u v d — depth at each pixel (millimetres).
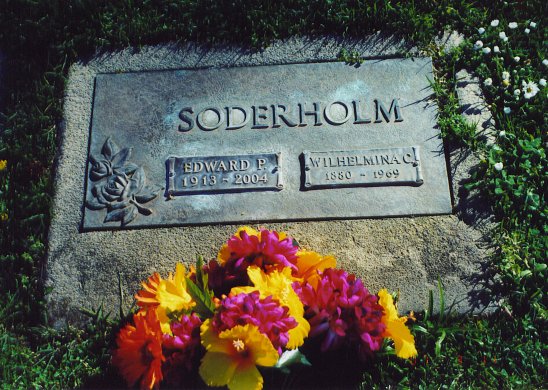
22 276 1015
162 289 853
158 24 1206
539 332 962
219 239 1021
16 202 1071
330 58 1151
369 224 1026
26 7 1229
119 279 1008
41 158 1104
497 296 983
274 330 781
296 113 1104
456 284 989
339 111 1104
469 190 1046
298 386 916
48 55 1193
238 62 1157
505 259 1000
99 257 1021
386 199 1040
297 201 1040
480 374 930
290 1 1213
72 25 1218
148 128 1104
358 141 1078
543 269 995
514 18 1218
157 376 803
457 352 953
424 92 1118
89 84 1155
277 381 897
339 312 828
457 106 1113
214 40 1184
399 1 1209
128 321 980
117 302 998
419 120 1095
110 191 1055
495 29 1197
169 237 1027
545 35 1200
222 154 1074
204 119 1104
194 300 835
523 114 1123
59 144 1111
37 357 969
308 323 826
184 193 1048
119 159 1079
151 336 817
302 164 1062
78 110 1134
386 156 1064
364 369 932
